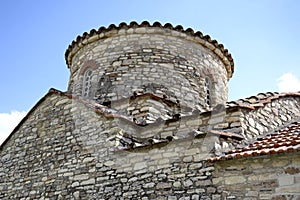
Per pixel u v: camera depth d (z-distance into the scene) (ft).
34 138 33.50
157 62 39.14
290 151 20.18
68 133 30.99
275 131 28.71
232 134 24.54
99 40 41.78
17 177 32.76
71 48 44.42
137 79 38.17
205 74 41.37
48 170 30.66
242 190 21.30
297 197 19.69
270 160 21.15
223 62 44.91
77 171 28.55
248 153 21.42
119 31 40.83
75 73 42.93
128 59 39.32
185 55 40.60
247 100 28.91
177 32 41.01
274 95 31.12
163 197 23.53
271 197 20.40
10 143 35.29
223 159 22.12
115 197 25.48
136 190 24.80
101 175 26.99
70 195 27.96
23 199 31.17
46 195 29.60
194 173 23.11
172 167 24.04
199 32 41.63
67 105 32.50
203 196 22.24
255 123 27.37
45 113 33.99
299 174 20.04
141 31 40.55
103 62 40.06
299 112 33.42
